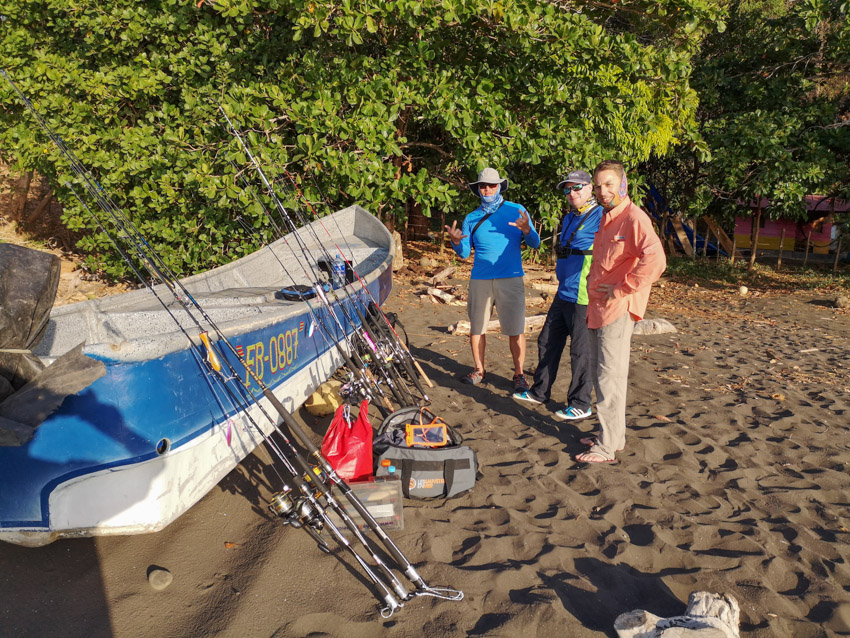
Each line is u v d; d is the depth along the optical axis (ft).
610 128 30.78
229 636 7.75
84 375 7.99
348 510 10.56
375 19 26.63
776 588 9.21
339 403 15.14
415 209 50.96
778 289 44.62
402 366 16.92
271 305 14.84
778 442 14.53
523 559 9.70
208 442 10.02
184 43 30.53
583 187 14.79
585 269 14.89
